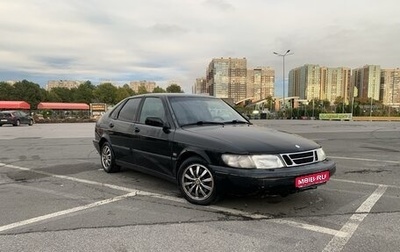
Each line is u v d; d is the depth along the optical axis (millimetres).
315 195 5277
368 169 7496
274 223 4094
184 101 5777
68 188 5785
